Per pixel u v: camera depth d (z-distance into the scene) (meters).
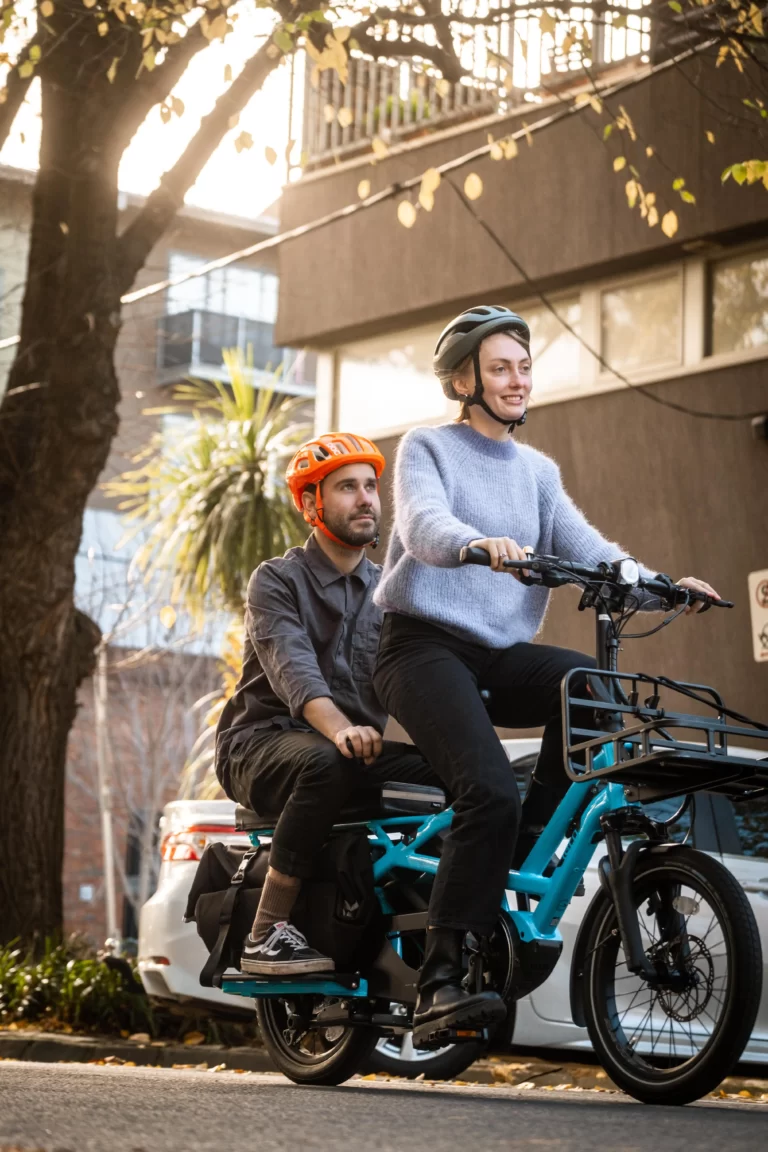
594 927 4.05
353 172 13.28
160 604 23.58
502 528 4.21
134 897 26.02
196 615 14.91
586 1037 7.02
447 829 4.23
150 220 10.46
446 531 3.89
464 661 4.16
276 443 14.89
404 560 4.14
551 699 4.09
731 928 3.71
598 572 3.91
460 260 12.45
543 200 11.95
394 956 4.30
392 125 13.06
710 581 10.92
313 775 4.37
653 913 3.93
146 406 27.12
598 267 11.66
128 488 15.75
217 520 14.49
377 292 13.03
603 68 11.49
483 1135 2.92
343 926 4.36
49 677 10.38
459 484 4.20
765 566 10.67
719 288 11.25
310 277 13.55
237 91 10.14
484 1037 3.92
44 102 10.48
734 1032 3.68
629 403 11.55
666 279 11.50
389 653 4.18
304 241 13.62
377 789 4.36
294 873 4.41
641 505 11.38
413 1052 6.05
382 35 9.23
